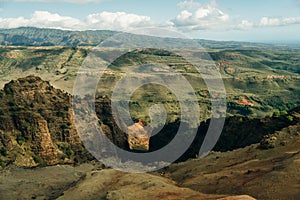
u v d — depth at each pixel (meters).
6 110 117.88
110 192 58.69
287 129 78.38
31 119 118.00
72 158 120.19
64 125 126.62
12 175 96.50
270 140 74.31
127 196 55.25
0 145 107.19
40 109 126.81
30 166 106.69
